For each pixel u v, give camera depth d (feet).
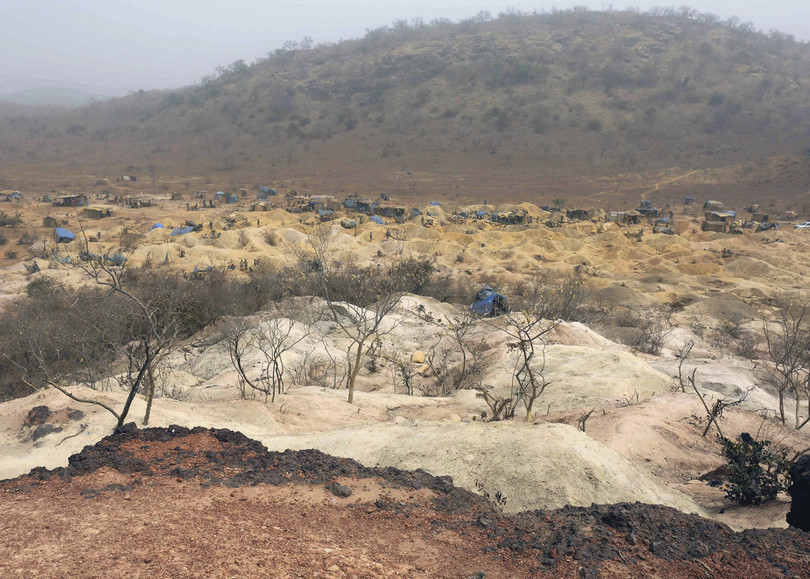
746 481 36.22
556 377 71.26
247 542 19.69
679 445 48.85
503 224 296.30
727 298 173.58
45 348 80.12
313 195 408.87
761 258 224.94
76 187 437.17
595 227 286.05
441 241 246.88
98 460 27.04
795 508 30.25
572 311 127.03
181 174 515.91
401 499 25.57
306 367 81.82
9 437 40.83
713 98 651.25
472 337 94.48
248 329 90.58
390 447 38.73
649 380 69.72
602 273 212.23
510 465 34.09
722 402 58.39
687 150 547.08
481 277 199.21
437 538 22.04
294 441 41.75
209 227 267.39
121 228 262.06
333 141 612.70
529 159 540.52
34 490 23.91
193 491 24.20
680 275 207.10
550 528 23.36
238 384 71.10
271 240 230.07
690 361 90.17
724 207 371.97
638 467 41.39
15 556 17.83
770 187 436.76
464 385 73.82
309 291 135.23
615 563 20.35
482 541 22.18
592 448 35.76
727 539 23.03
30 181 463.83
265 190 408.26
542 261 231.30
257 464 28.17
